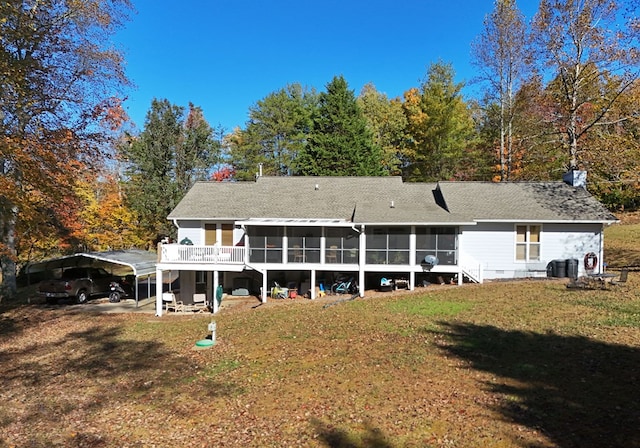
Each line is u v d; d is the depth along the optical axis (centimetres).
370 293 2191
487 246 2308
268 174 4725
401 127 4725
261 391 987
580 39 2491
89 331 1750
